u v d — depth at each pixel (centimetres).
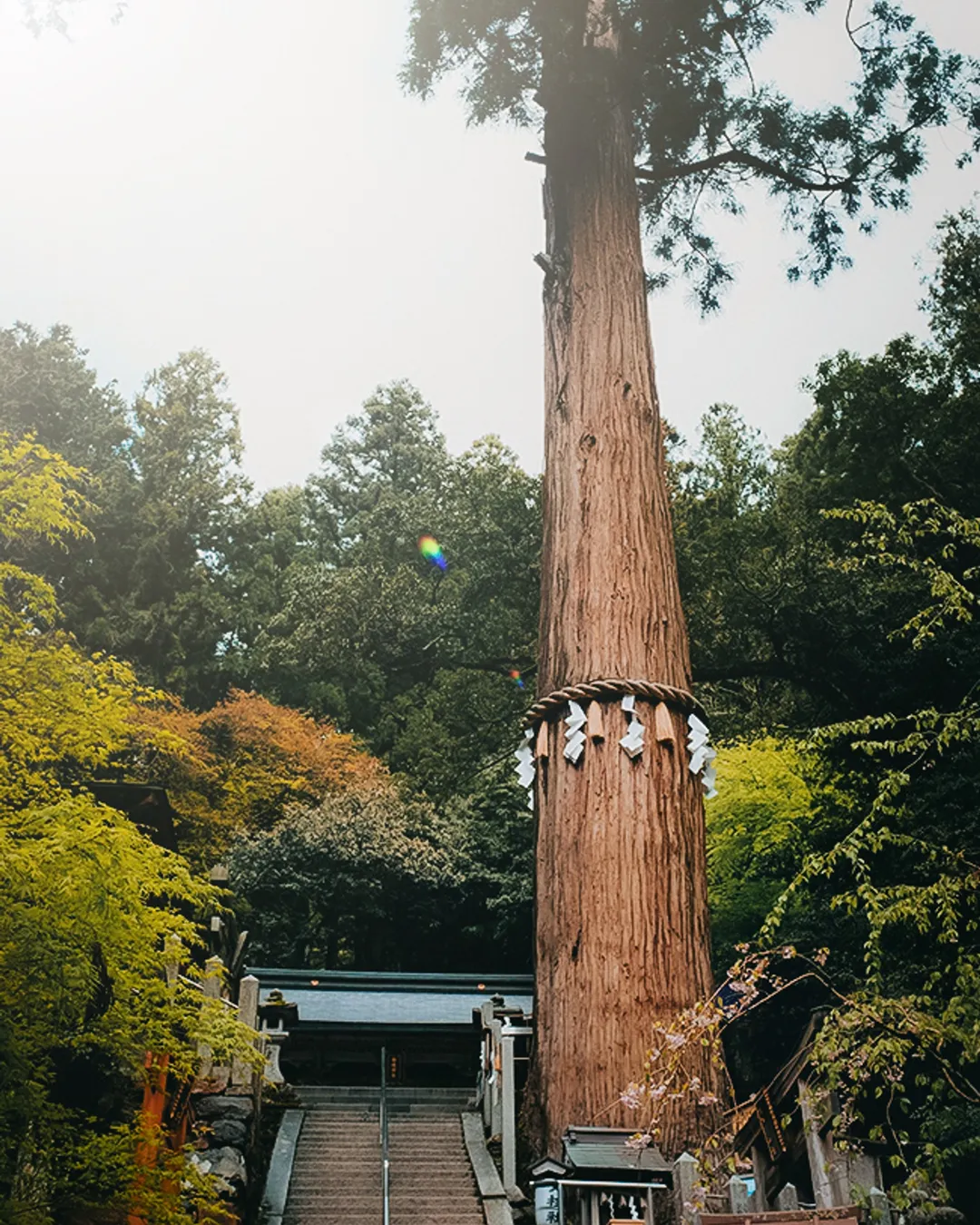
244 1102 909
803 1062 755
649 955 877
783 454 2314
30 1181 619
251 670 2911
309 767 2455
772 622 1523
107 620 2673
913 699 1373
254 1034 689
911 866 1138
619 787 943
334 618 1781
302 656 1814
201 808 2216
